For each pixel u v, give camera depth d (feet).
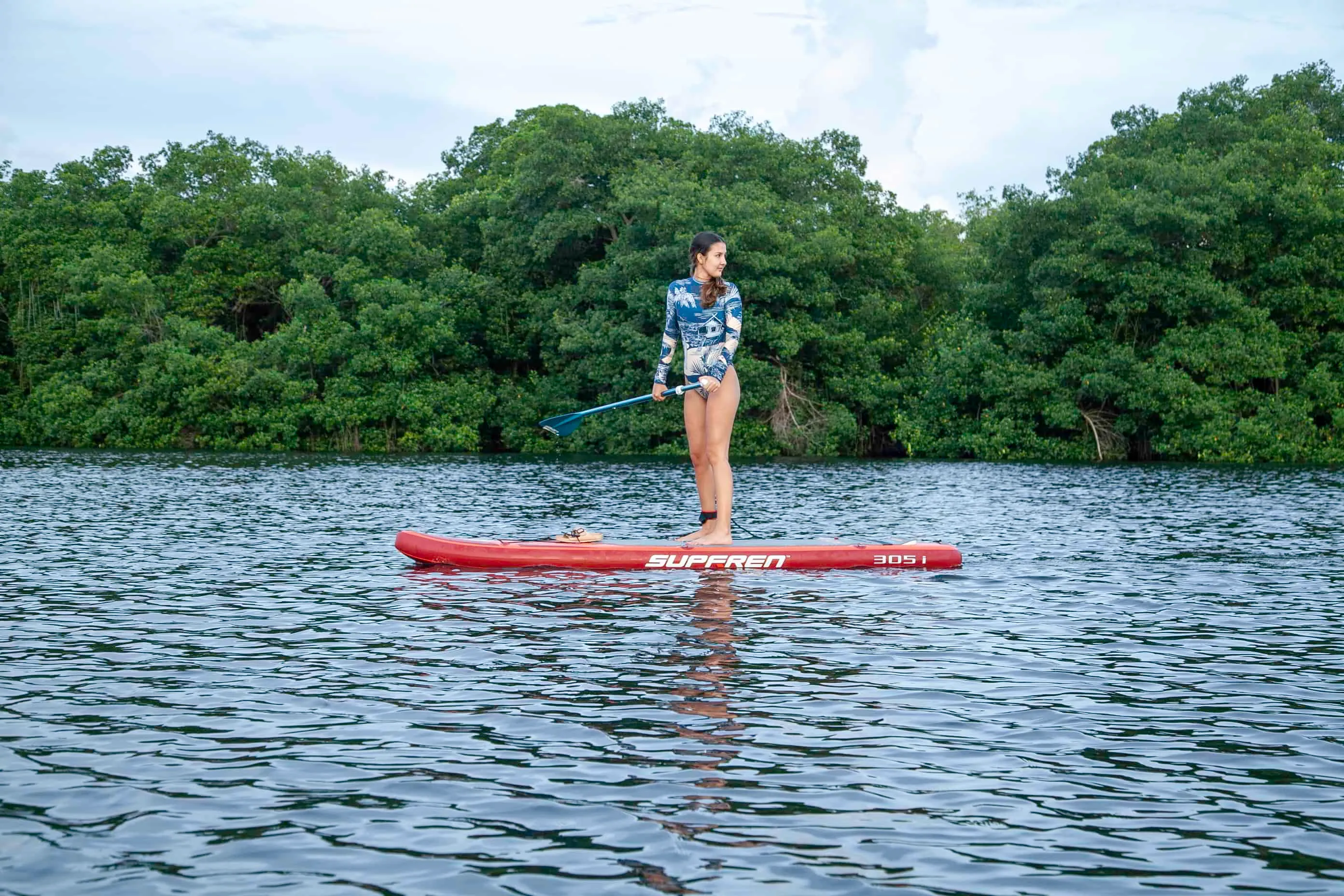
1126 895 10.90
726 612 24.98
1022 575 31.30
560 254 140.36
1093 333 121.39
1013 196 123.65
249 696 17.74
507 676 19.03
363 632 22.66
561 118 129.90
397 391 130.72
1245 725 16.51
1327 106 130.00
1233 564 33.88
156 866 11.42
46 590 27.86
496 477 78.02
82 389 132.67
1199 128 127.54
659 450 122.21
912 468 96.68
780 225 128.36
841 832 12.37
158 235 140.56
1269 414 113.19
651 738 15.62
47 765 14.43
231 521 45.57
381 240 136.36
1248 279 121.49
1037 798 13.44
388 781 13.88
